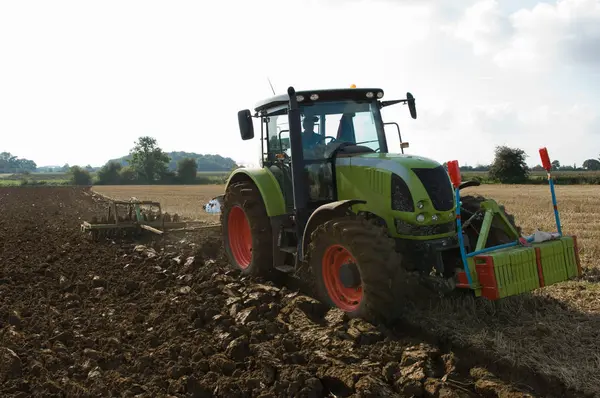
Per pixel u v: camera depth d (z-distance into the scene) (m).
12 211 20.38
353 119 6.48
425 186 5.36
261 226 6.86
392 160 5.58
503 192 28.92
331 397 3.88
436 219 5.34
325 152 6.27
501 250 4.91
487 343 4.35
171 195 34.25
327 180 6.24
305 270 5.87
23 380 4.25
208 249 9.01
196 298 6.08
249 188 7.33
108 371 4.45
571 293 5.88
